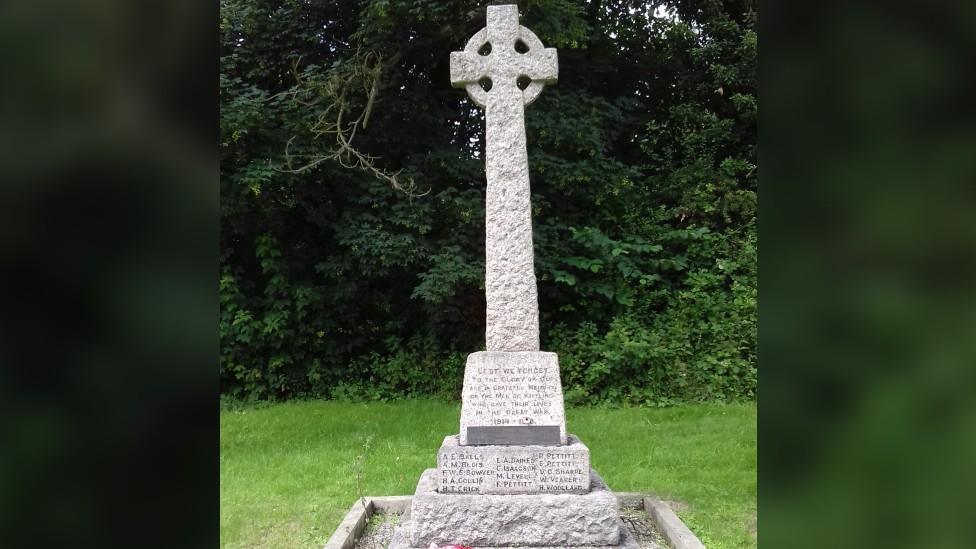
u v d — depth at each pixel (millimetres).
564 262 9422
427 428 7477
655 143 11398
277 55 9547
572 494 3768
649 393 8766
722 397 8758
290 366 9820
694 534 4234
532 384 4047
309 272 10133
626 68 11398
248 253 9914
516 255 4211
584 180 9562
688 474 5637
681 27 11164
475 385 4055
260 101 8500
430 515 3719
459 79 4383
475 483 3809
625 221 10320
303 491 5301
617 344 8969
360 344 10055
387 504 4953
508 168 4277
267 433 7379
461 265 8867
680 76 11641
